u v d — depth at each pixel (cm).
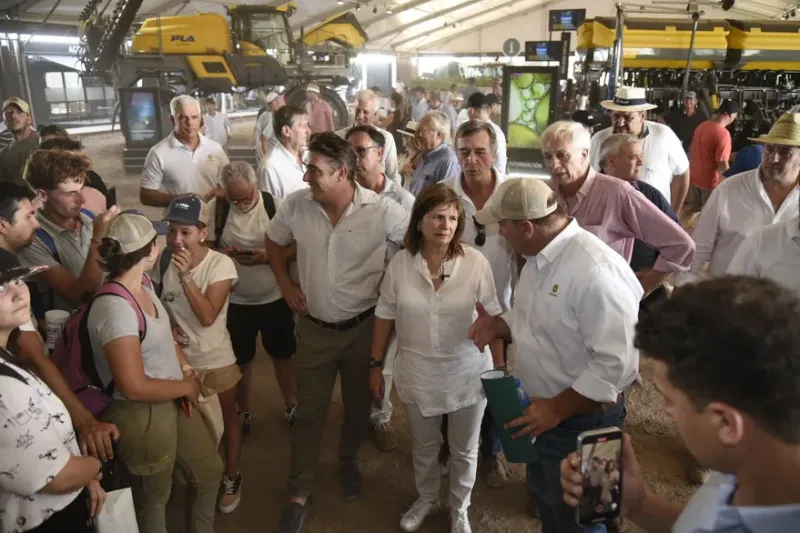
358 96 487
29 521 163
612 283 183
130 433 209
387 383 342
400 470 333
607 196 275
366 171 330
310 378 281
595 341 184
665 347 85
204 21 1261
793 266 228
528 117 798
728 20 1136
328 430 370
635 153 320
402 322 255
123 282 206
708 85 1126
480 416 263
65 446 170
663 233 269
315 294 274
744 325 78
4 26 1406
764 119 1062
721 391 80
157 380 209
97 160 1391
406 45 3156
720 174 709
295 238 278
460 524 272
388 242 279
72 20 1571
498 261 313
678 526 99
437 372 254
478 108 659
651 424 370
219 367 273
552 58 1191
